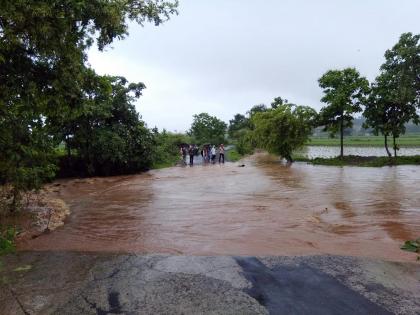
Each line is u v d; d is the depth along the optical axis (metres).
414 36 25.84
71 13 7.32
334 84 29.34
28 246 7.66
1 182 11.08
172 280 5.64
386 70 27.72
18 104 8.62
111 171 23.53
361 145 63.59
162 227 9.45
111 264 6.38
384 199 12.77
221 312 4.67
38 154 10.43
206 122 56.28
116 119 23.72
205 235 8.56
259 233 8.62
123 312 4.71
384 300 4.94
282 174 21.62
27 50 7.76
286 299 4.99
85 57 9.63
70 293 5.25
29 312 4.74
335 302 4.89
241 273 5.89
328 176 20.11
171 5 10.82
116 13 8.70
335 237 8.23
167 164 30.73
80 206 12.69
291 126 30.34
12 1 6.46
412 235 8.36
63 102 8.47
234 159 36.19
